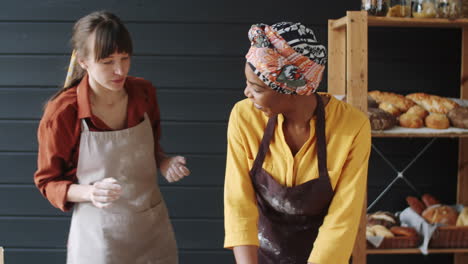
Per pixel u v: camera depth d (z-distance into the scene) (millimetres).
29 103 2549
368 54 2568
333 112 1419
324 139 1400
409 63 2572
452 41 2568
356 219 1405
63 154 1613
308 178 1425
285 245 1537
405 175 2633
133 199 1682
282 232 1533
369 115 2121
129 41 1523
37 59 2527
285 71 1230
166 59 2543
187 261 2648
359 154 1414
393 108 2232
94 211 1646
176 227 2629
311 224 1511
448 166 2633
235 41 2541
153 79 2551
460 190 2604
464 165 2582
